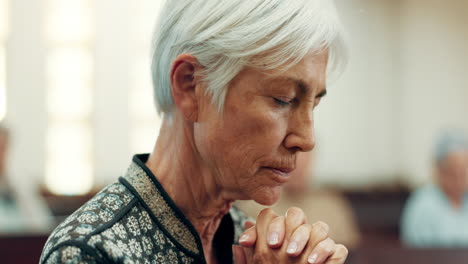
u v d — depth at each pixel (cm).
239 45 87
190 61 92
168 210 96
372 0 743
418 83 737
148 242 93
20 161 683
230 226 110
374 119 755
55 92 696
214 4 90
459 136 353
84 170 697
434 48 728
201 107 94
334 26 92
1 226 357
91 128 701
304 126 93
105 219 90
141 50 708
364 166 752
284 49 87
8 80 684
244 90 90
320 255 93
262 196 96
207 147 94
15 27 685
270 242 95
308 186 324
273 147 92
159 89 98
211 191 99
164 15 96
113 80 704
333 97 752
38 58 691
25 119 688
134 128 709
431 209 356
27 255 299
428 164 728
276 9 88
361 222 699
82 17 699
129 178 98
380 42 748
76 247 84
